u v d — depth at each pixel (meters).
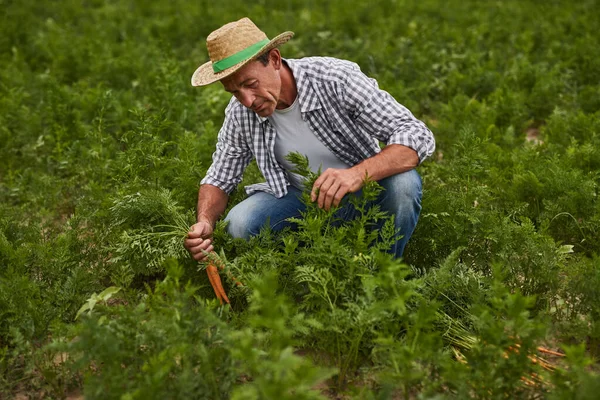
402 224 3.73
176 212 3.81
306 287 3.53
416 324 2.90
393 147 3.57
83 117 6.59
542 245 3.70
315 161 3.85
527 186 4.67
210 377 2.87
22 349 3.15
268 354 2.74
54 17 11.62
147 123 4.68
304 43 9.11
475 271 3.79
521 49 8.64
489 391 2.87
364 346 3.28
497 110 6.54
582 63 7.89
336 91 3.64
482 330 2.94
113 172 4.99
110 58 8.38
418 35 9.04
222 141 4.00
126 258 3.79
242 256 3.62
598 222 4.20
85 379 3.01
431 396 2.87
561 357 3.35
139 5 12.04
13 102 6.74
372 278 3.04
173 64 7.06
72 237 4.12
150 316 3.11
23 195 5.28
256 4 12.11
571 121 5.95
